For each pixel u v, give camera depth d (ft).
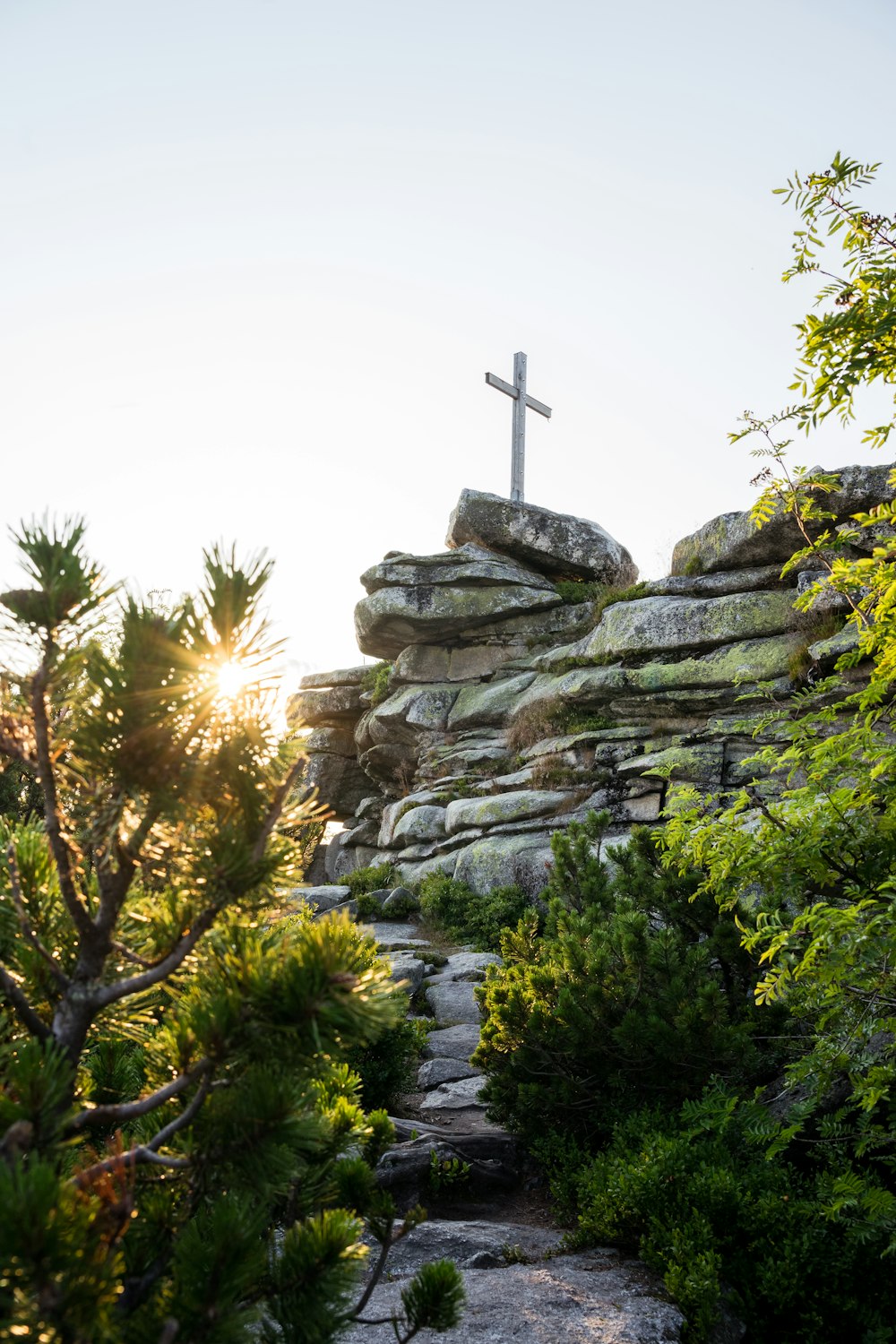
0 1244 4.57
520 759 65.00
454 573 79.77
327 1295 7.18
